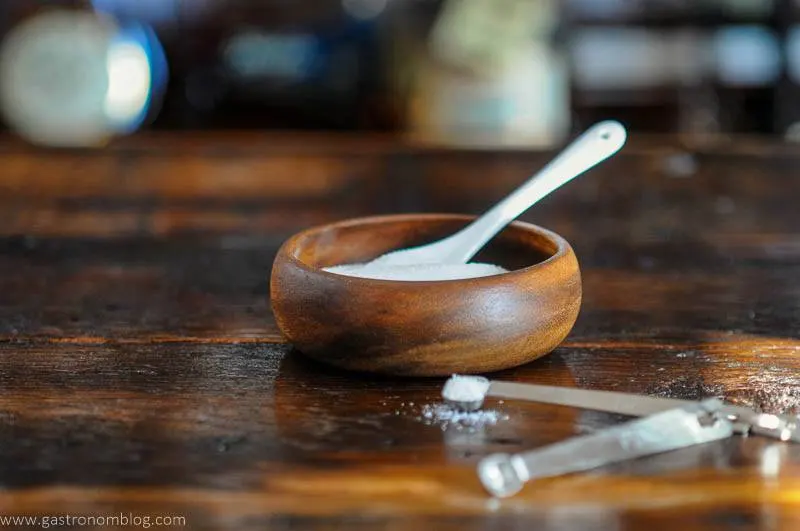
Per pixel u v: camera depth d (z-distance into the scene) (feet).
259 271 2.59
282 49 6.85
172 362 2.12
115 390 2.03
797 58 6.45
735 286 2.45
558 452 1.82
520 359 2.03
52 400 2.00
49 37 4.87
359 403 1.98
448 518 1.76
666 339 2.19
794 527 1.74
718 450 1.86
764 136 6.72
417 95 5.68
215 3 6.79
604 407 1.94
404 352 1.99
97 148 4.23
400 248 2.26
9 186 3.57
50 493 1.81
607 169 3.74
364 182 3.58
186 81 7.01
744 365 2.09
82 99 4.89
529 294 2.00
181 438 1.90
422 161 3.92
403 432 1.91
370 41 6.68
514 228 2.21
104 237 2.85
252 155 4.07
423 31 5.93
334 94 6.87
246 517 1.76
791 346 2.16
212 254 2.71
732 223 2.90
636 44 6.54
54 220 3.05
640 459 1.85
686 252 2.68
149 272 2.59
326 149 4.16
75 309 2.37
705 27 6.53
